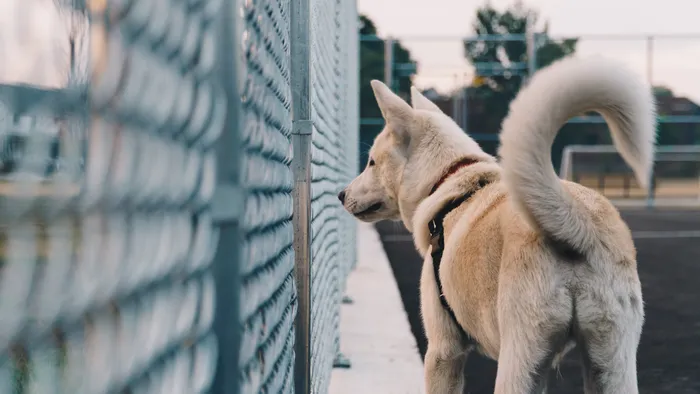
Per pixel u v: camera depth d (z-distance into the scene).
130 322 0.76
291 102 2.61
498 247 2.64
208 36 1.04
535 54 20.09
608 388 2.43
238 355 1.08
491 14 27.98
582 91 2.34
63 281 0.61
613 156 21.72
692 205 21.62
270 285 1.79
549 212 2.35
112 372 0.71
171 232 0.90
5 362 0.53
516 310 2.47
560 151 22.17
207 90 1.04
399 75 20.61
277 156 2.02
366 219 3.88
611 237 2.49
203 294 1.05
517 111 2.37
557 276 2.44
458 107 20.70
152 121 0.82
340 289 6.14
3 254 0.55
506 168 2.37
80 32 0.65
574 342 2.57
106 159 0.69
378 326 6.11
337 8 5.47
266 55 1.77
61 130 0.62
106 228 0.70
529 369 2.43
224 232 1.07
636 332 2.49
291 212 2.52
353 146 8.81
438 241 3.06
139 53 0.77
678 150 21.31
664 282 8.71
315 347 3.07
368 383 4.44
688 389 4.50
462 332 3.03
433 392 3.10
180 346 0.94
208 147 1.06
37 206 0.57
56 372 0.60
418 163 3.49
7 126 0.56
